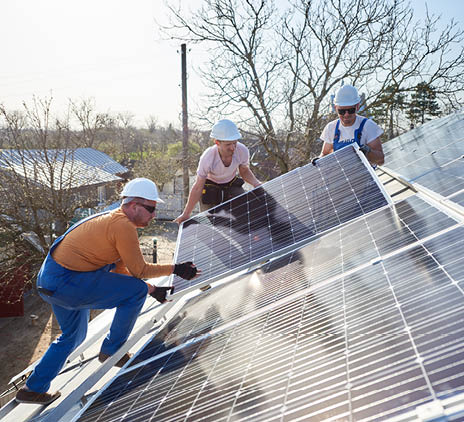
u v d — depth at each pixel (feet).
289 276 10.31
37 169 57.26
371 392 4.34
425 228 8.71
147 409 7.11
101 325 16.02
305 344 6.38
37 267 56.85
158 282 18.01
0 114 52.54
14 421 10.00
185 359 8.53
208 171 17.11
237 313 9.80
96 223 10.03
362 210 11.73
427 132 23.02
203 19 55.62
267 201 14.92
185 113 68.44
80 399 10.44
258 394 5.63
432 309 5.33
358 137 16.14
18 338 58.65
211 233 14.80
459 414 3.29
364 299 6.85
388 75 53.36
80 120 74.18
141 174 115.65
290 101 55.62
